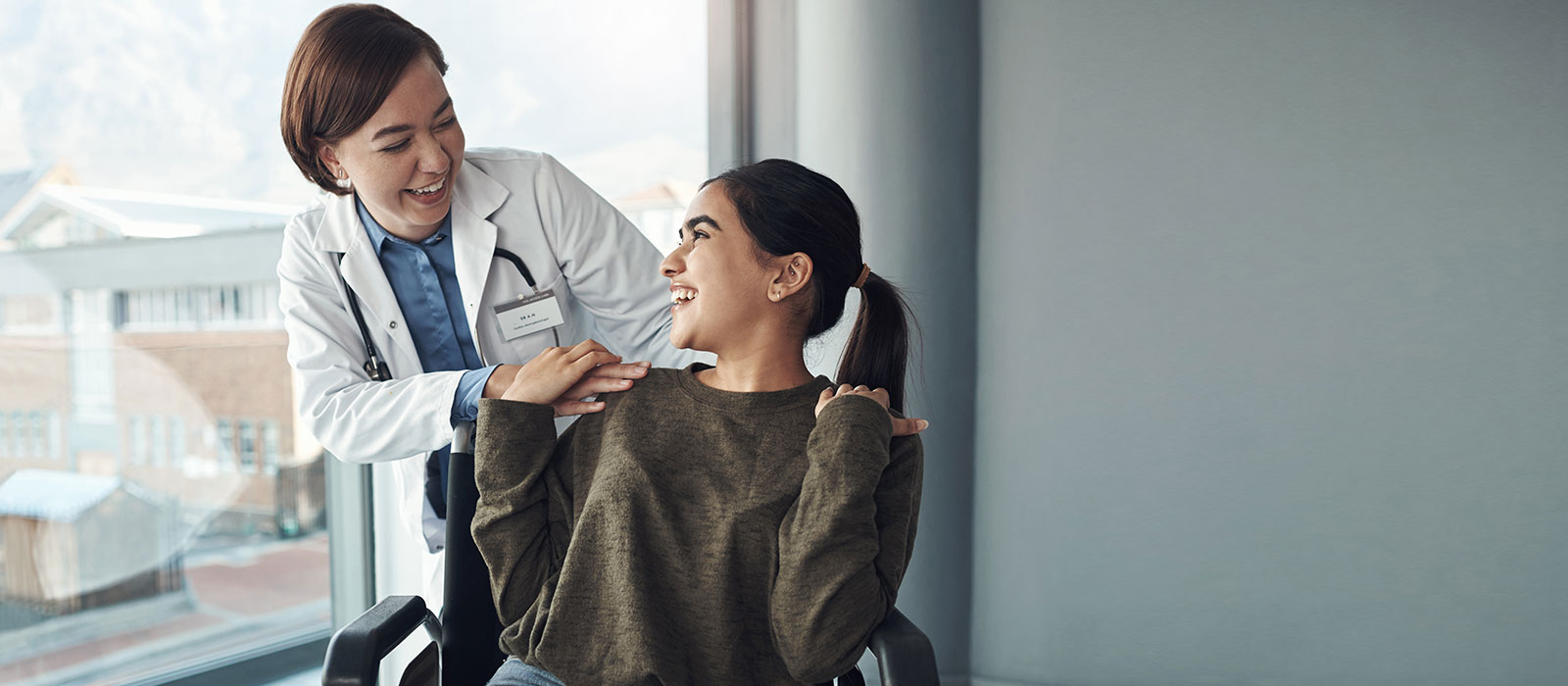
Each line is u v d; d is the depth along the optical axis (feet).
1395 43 5.66
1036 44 6.21
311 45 3.34
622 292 4.37
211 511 6.53
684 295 3.10
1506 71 5.50
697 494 2.88
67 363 5.58
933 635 6.45
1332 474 5.87
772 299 3.03
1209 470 6.07
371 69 3.29
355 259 3.92
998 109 6.29
